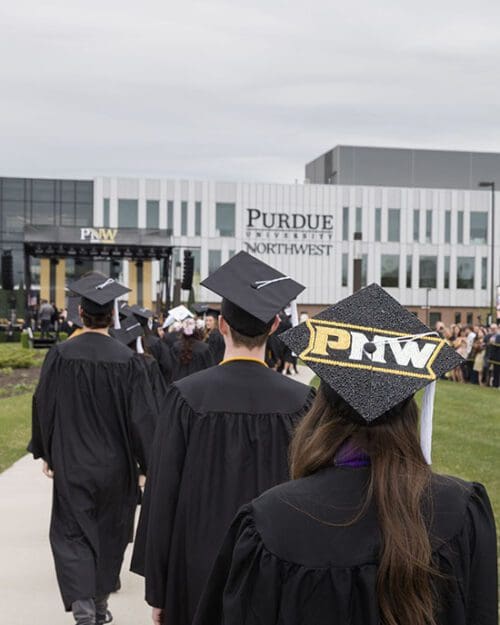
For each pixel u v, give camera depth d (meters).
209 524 3.76
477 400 21.30
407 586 2.02
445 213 77.06
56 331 37.97
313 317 2.41
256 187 74.31
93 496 5.50
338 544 2.09
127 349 5.81
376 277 76.31
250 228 74.25
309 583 2.07
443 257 77.00
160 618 3.87
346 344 2.33
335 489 2.16
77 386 5.60
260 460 3.82
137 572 4.03
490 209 77.44
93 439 5.57
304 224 75.06
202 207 73.81
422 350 2.33
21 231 73.00
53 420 5.64
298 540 2.11
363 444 2.20
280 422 3.87
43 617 5.92
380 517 2.09
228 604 2.16
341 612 2.05
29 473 11.06
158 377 5.98
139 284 42.47
